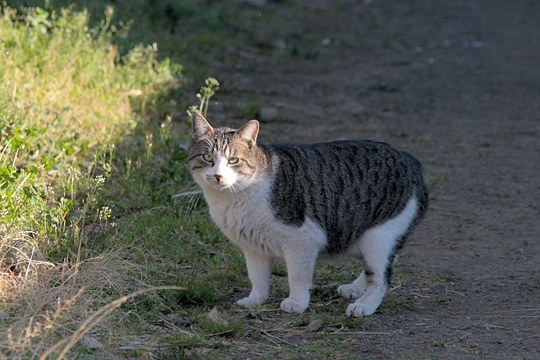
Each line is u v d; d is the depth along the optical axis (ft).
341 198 35.83
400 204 36.86
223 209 35.19
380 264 36.55
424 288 39.93
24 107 52.03
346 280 40.70
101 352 29.78
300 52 96.48
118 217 44.75
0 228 36.78
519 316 36.22
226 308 36.17
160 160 51.65
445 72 93.81
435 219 51.06
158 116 62.23
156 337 31.68
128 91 63.31
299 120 70.49
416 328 34.63
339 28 111.45
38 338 29.37
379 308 36.86
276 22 108.78
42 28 65.21
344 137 66.39
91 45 66.85
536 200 55.31
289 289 38.32
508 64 99.35
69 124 53.88
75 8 74.59
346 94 81.56
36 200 40.47
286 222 34.91
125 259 39.42
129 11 83.61
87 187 45.60
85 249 38.22
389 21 118.73
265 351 31.58
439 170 60.85
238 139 34.53
